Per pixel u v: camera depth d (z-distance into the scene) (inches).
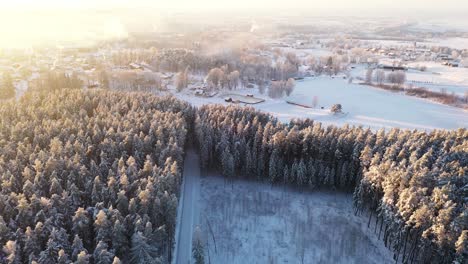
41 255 1863.9
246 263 2508.6
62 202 2260.1
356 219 3080.7
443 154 3070.9
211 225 2891.2
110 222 2149.4
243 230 2856.8
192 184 3521.2
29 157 2866.6
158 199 2349.9
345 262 2559.1
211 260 2508.6
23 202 2162.9
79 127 3454.7
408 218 2466.8
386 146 3376.0
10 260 1839.3
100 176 2691.9
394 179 2704.2
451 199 2380.7
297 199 3358.8
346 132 3656.5
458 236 2156.7
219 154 3639.3
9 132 3378.4
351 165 3390.7
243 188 3508.9
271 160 3462.1
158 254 2274.9
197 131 3905.0
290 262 2539.4
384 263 2566.4
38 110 3951.8
